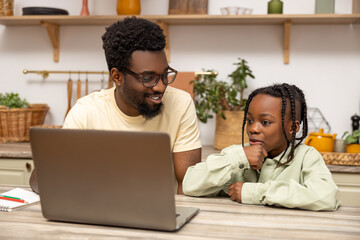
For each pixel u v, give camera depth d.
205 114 2.27
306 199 1.01
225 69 2.49
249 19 2.28
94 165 0.85
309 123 2.43
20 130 2.42
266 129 1.14
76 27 2.60
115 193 0.86
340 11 2.38
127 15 2.33
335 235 0.82
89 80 2.62
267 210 1.02
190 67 2.51
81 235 0.83
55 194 0.90
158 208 0.83
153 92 1.21
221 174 1.11
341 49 2.39
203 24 2.47
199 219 0.94
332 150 2.06
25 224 0.91
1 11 2.45
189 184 1.19
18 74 2.68
